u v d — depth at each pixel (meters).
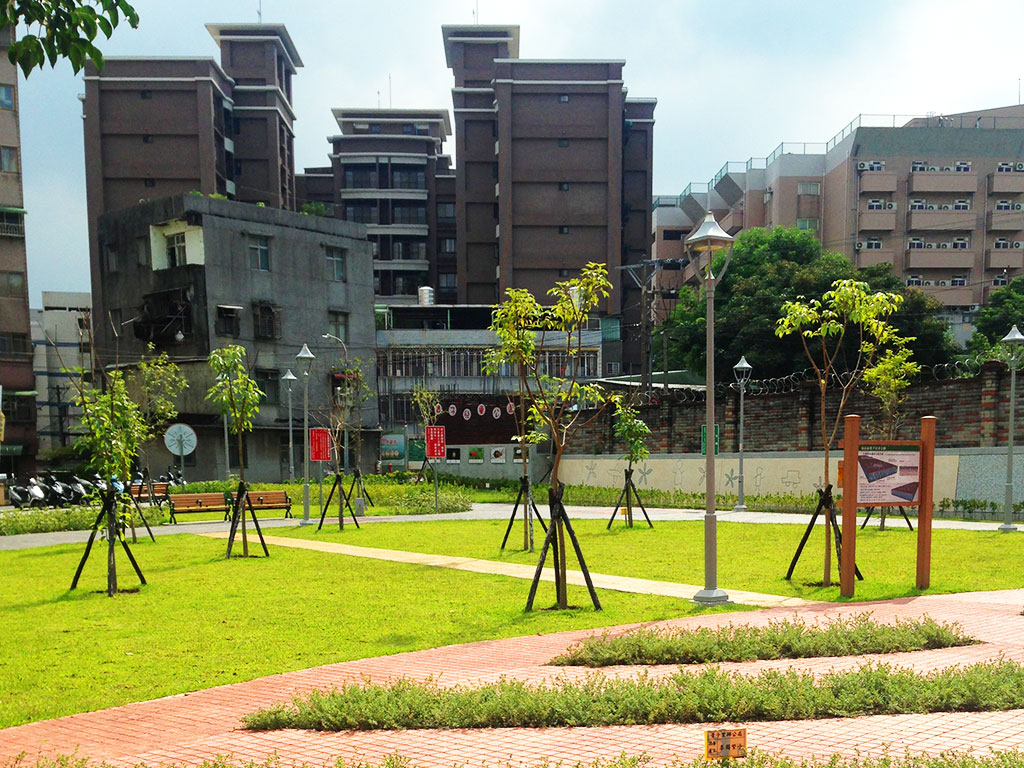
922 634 7.39
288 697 6.38
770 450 29.16
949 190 61.28
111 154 64.31
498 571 13.59
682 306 50.00
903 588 10.95
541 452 41.16
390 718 5.37
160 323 40.56
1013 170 62.16
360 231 47.94
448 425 40.59
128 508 12.40
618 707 5.38
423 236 76.31
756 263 47.44
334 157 76.31
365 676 6.93
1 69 46.84
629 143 71.50
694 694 5.43
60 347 59.09
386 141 77.38
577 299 11.82
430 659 7.59
